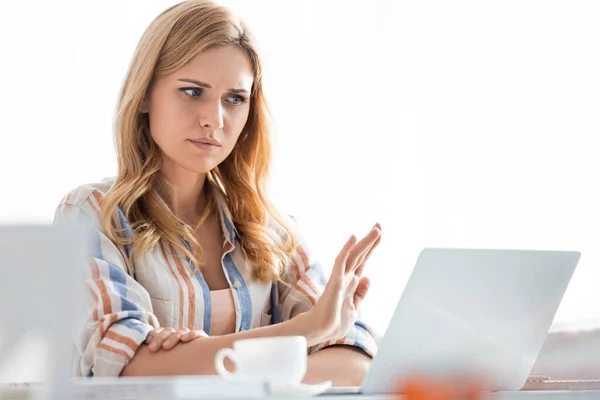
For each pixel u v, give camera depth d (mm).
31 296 873
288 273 2254
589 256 3436
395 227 3408
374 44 3461
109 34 3158
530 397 1186
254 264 2168
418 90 3471
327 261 3350
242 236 2201
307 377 1831
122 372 1630
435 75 3482
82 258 893
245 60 2127
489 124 3490
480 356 1371
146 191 2127
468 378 1359
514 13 3516
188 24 2062
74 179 3094
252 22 3369
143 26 3184
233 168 2285
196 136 2055
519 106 3500
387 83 3455
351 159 3412
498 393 1206
